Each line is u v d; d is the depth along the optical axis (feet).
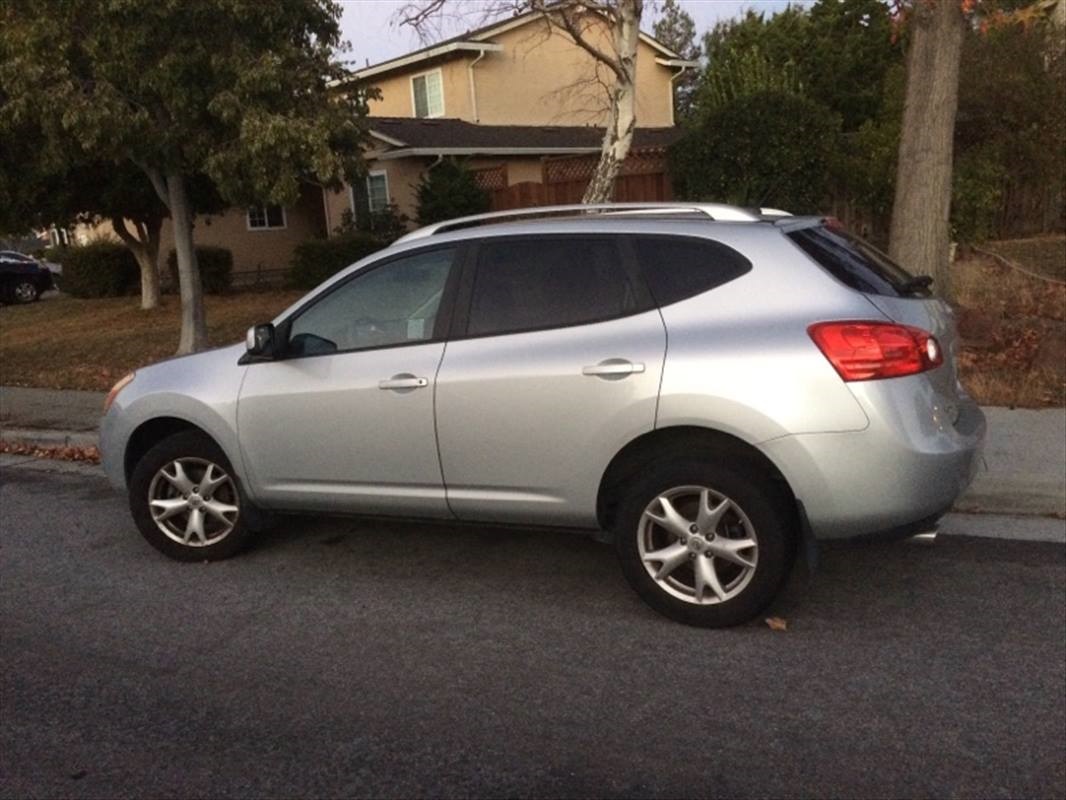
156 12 33.45
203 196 56.13
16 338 56.90
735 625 15.29
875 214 56.08
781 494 14.75
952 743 12.02
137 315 61.82
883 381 13.98
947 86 32.83
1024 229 55.11
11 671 15.17
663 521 15.19
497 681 14.19
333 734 12.94
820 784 11.30
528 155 74.84
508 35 79.20
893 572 17.48
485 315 16.30
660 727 12.70
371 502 17.38
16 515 24.06
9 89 34.58
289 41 38.01
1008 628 15.11
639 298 15.33
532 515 16.14
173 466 19.27
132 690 14.42
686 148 59.11
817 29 91.71
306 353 17.78
